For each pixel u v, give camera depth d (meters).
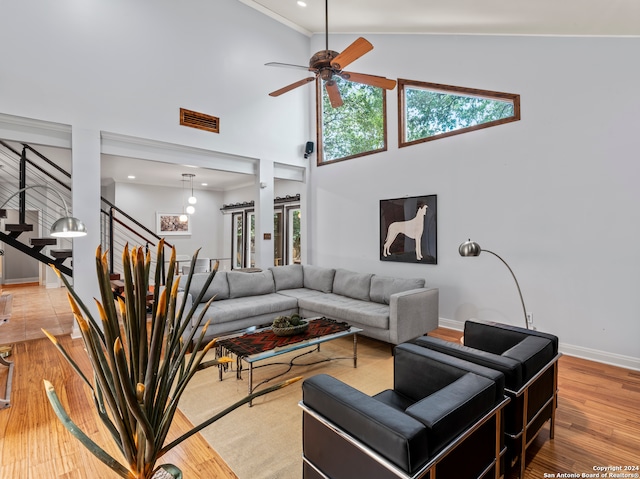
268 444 2.10
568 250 3.50
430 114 4.67
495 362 1.78
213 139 5.17
